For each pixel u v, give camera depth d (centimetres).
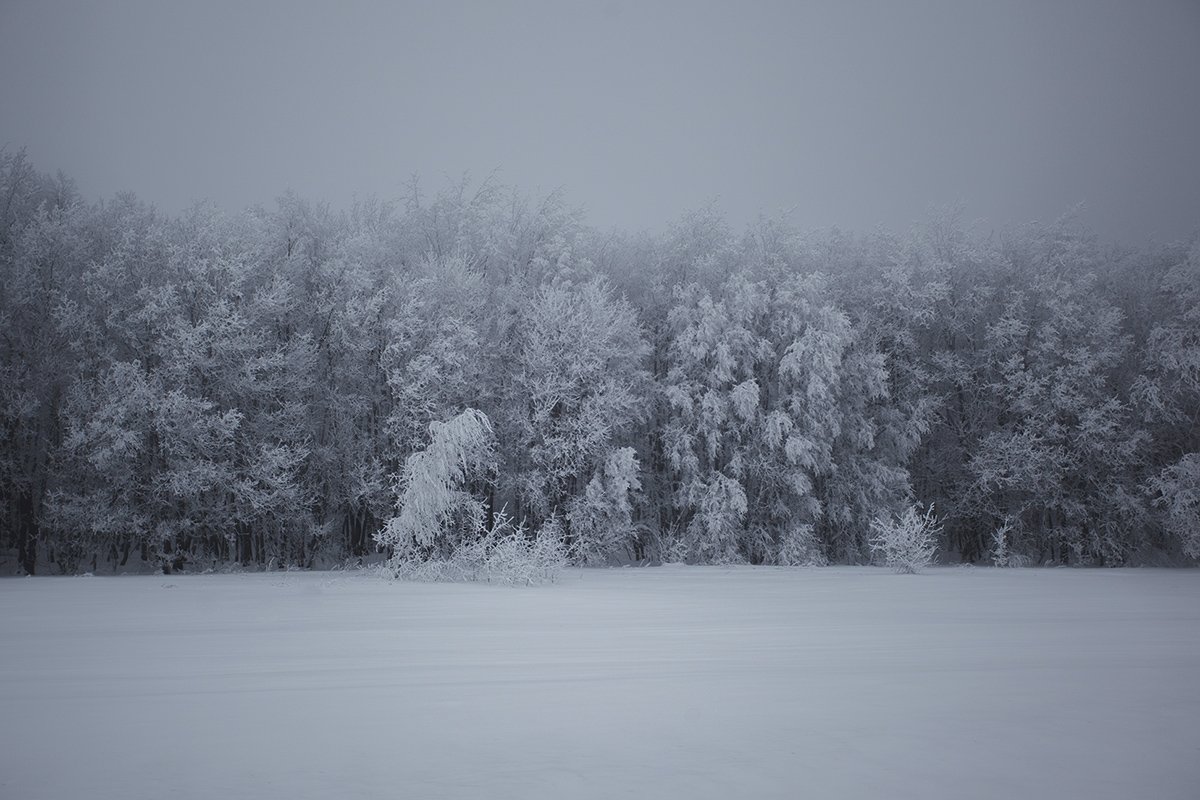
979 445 4269
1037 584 2605
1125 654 1091
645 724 689
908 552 3334
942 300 4450
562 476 3703
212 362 3312
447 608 1778
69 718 722
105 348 3450
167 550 3519
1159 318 4406
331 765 568
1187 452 4250
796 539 3803
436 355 3550
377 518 3616
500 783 523
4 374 3303
